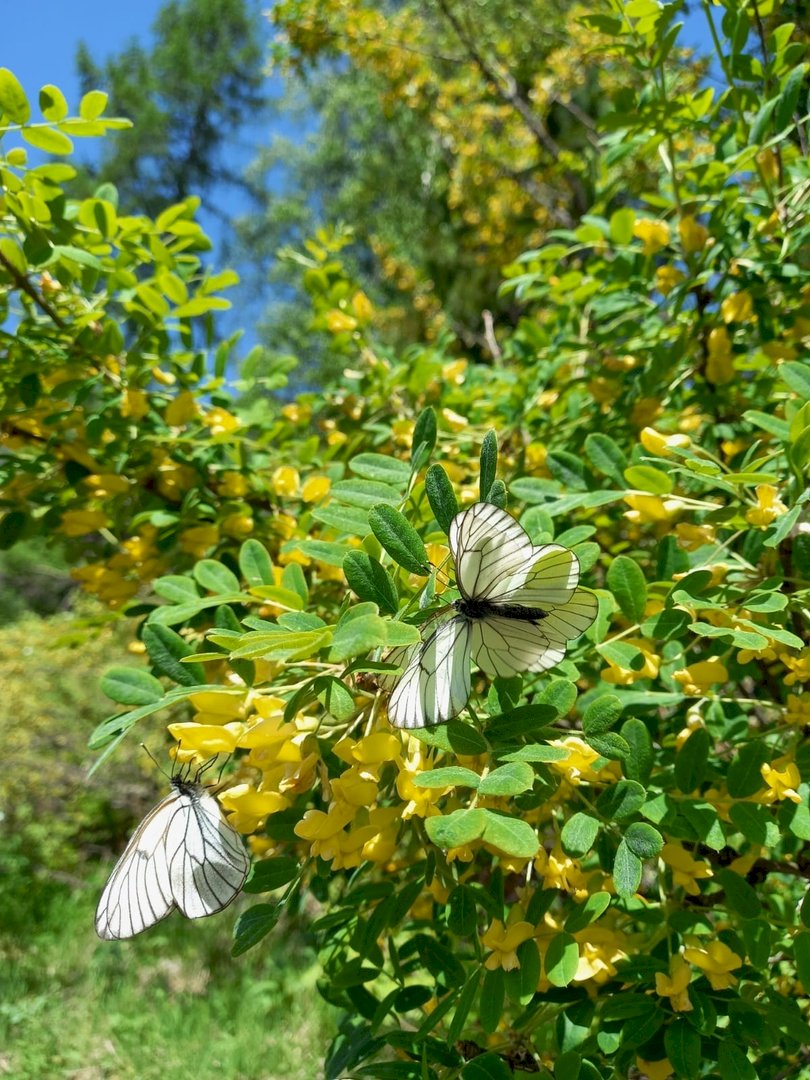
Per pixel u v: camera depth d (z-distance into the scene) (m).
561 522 0.39
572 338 0.49
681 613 0.26
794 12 0.49
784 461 0.30
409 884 0.26
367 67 1.33
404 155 1.94
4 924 0.97
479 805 0.24
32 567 1.96
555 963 0.23
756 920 0.26
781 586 0.28
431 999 0.31
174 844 0.27
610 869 0.26
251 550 0.29
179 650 0.25
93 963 0.89
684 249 0.40
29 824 1.07
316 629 0.21
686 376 0.43
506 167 1.34
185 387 0.42
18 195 0.34
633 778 0.24
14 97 0.32
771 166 0.39
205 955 0.91
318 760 0.24
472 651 0.21
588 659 0.30
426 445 0.25
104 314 0.39
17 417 0.40
